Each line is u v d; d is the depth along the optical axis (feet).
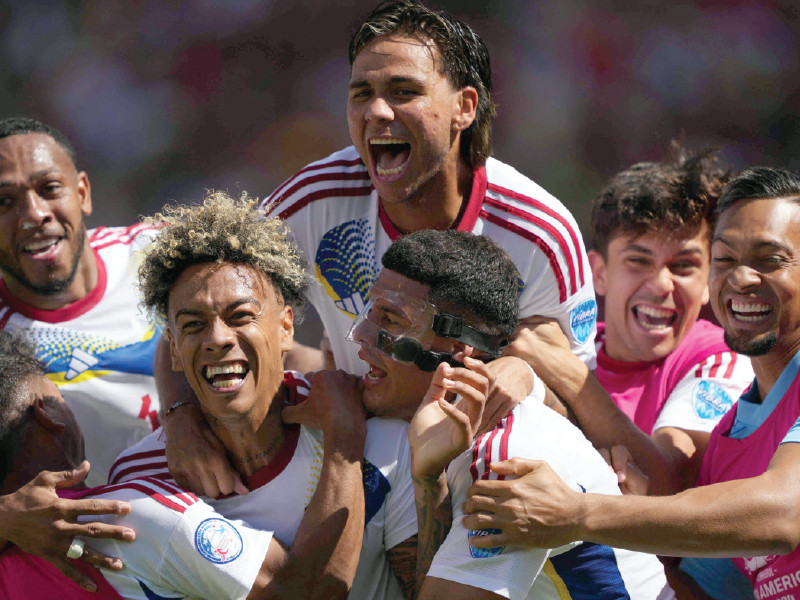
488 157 41.93
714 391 48.19
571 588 31.30
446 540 31.40
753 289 37.55
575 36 148.56
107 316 54.13
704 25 148.66
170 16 155.74
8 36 153.58
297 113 152.25
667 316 51.88
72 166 53.16
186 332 32.91
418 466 31.14
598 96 145.79
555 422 33.88
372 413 35.58
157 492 32.45
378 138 38.22
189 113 151.74
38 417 34.96
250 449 34.14
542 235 40.78
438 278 32.71
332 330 44.88
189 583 31.83
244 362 32.96
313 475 34.68
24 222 50.55
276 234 34.60
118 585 32.14
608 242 53.21
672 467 41.91
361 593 34.40
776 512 30.81
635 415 52.85
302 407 34.83
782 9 148.97
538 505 29.30
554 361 41.50
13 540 32.22
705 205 50.83
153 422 53.11
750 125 144.15
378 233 42.06
